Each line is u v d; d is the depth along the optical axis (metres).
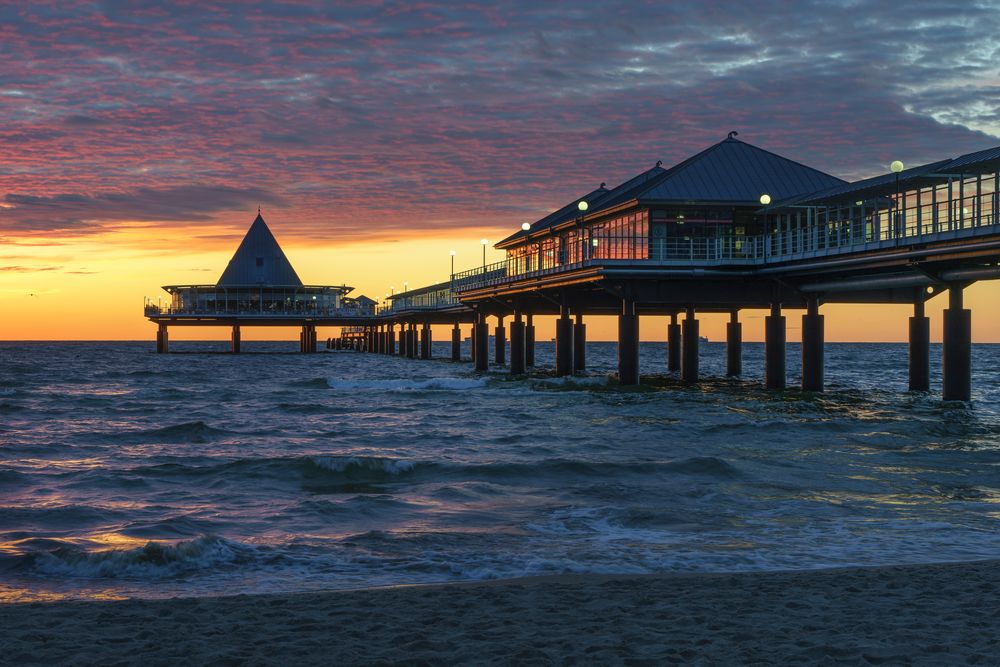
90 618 11.10
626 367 54.38
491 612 11.20
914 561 15.07
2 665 9.17
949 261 39.47
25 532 18.11
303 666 9.05
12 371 108.50
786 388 58.25
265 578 14.21
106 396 63.09
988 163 35.38
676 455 29.42
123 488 23.94
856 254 42.47
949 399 44.25
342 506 20.69
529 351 94.19
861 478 24.38
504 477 25.14
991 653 8.79
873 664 8.58
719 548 16.14
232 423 43.44
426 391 63.53
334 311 156.25
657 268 51.12
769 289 53.62
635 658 8.96
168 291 162.50
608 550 16.00
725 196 55.81
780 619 10.57
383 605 11.66
